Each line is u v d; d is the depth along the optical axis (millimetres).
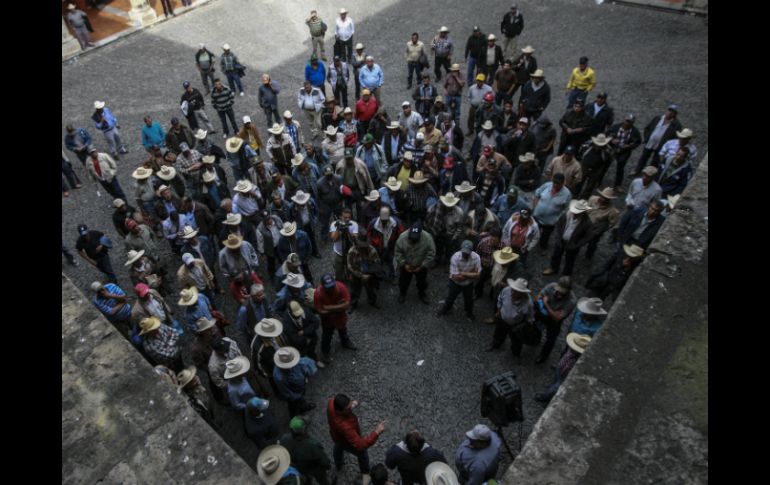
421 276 8875
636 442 2998
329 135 11516
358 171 10383
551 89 14961
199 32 19781
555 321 7426
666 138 10680
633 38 16766
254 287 7742
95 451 3689
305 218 9797
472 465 5281
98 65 18203
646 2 18109
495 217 8938
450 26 18703
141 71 17750
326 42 18688
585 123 11453
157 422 3816
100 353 4219
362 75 14094
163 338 7328
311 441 5824
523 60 13414
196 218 9641
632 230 8773
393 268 9758
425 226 9516
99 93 16688
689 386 3184
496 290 8688
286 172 11805
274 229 9383
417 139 10539
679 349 3355
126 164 13664
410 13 19750
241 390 6594
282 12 20516
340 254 9109
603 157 10367
